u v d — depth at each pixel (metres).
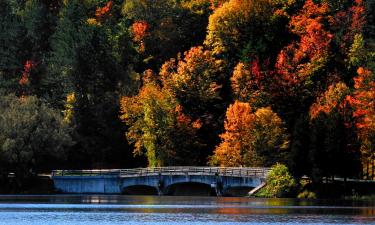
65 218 145.75
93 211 160.00
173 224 135.62
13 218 146.25
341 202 180.38
